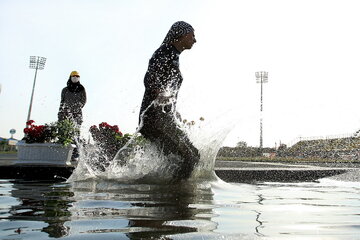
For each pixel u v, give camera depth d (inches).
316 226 63.1
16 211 73.0
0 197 97.0
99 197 98.0
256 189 141.3
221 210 79.2
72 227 57.4
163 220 64.6
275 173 229.5
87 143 248.4
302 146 1707.7
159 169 157.3
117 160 167.2
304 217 73.3
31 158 239.5
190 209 78.9
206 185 143.4
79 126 254.8
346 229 60.7
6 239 49.1
